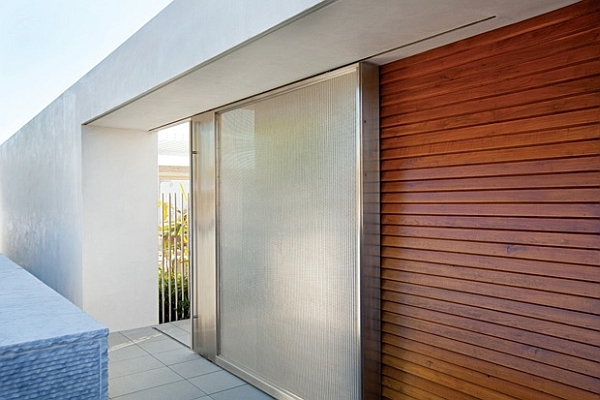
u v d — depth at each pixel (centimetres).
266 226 385
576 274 214
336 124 317
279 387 370
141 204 593
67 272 603
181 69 325
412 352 288
